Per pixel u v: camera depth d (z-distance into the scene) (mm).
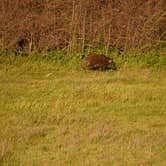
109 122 48125
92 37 66125
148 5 66938
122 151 41875
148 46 66125
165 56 65500
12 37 64562
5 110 50125
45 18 65688
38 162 39562
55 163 39469
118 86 56906
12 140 43312
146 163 39875
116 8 66875
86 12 66188
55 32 65500
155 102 53688
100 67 61906
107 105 52406
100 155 40938
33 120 47812
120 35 66312
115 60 64625
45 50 64750
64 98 53500
